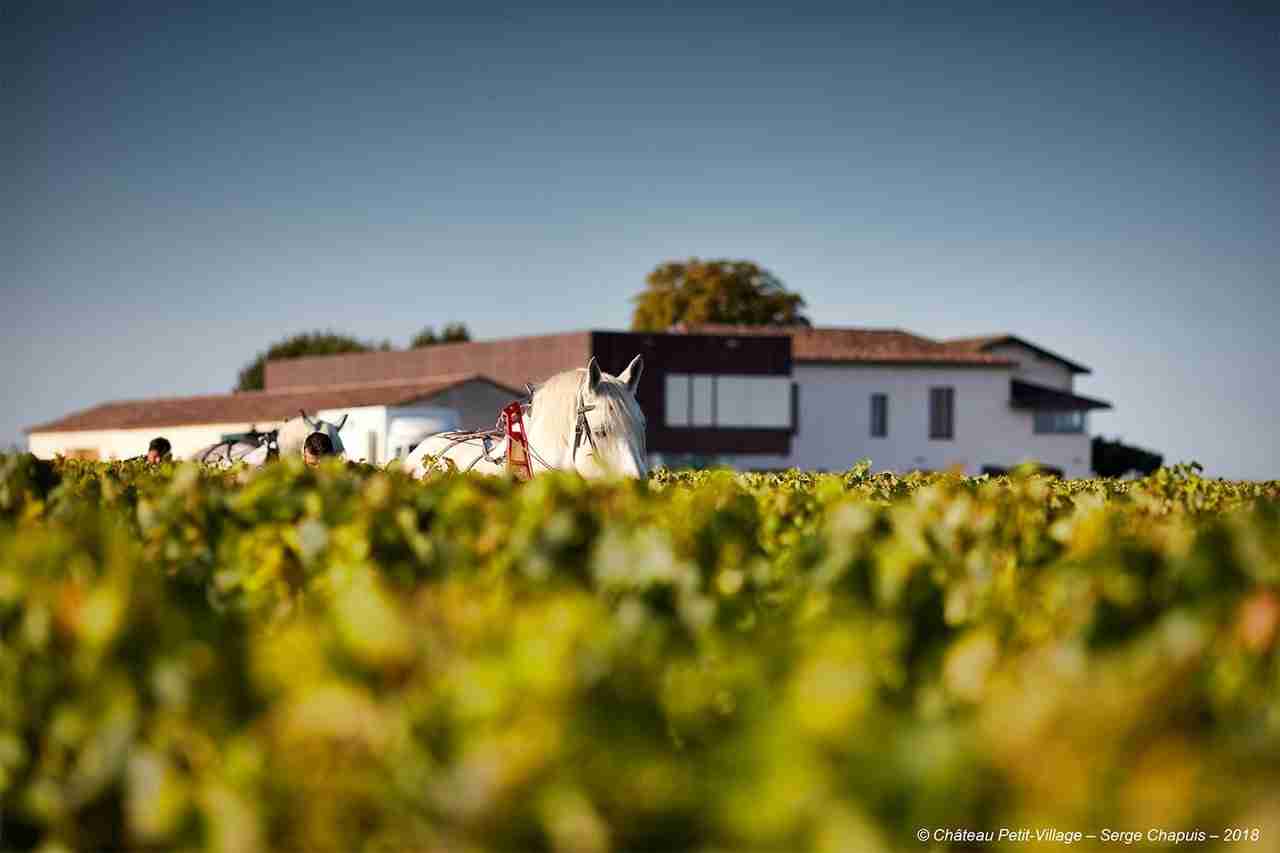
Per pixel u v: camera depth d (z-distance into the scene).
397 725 3.21
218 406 63.91
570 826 2.87
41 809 3.77
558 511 5.84
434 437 13.39
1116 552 4.78
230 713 3.72
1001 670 3.97
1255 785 2.92
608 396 10.51
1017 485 8.59
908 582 4.72
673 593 4.73
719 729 3.73
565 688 3.09
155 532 6.37
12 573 4.68
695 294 92.56
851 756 2.79
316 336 114.31
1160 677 3.18
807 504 6.89
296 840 3.29
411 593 5.23
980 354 67.88
